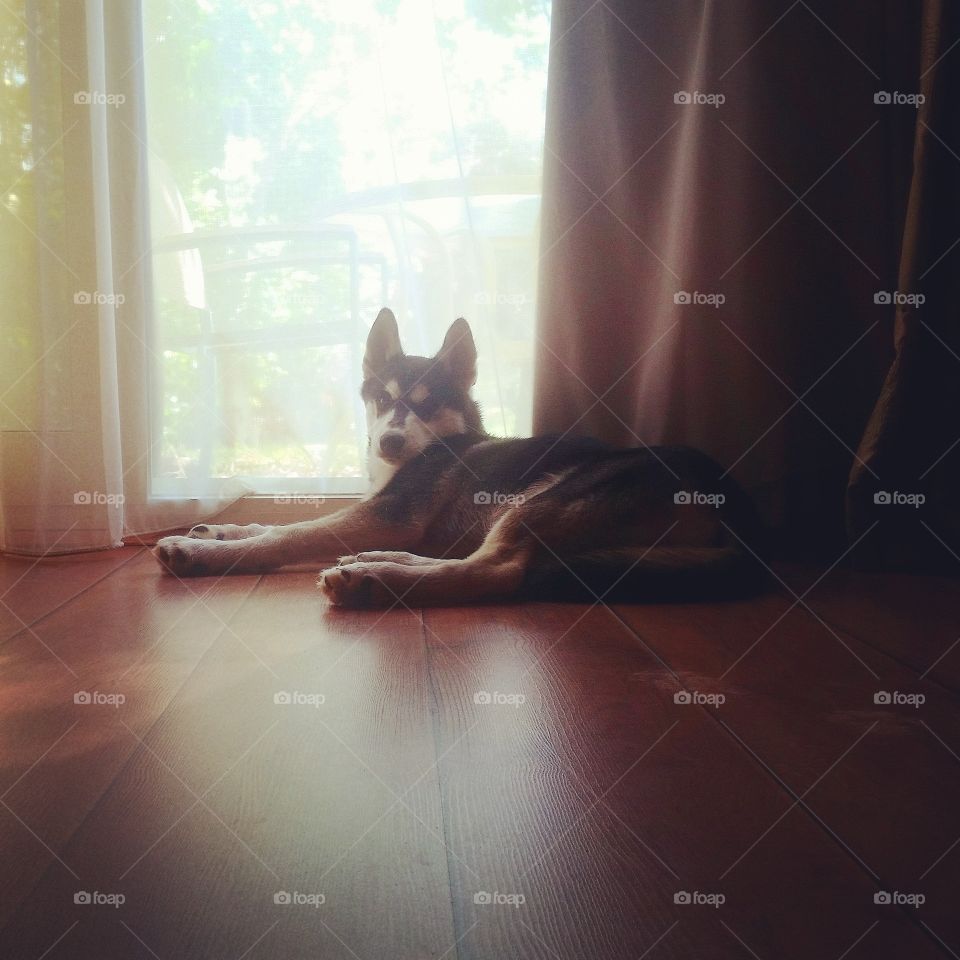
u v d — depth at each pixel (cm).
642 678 134
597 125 269
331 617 177
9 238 252
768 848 78
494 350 281
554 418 275
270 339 279
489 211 276
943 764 99
